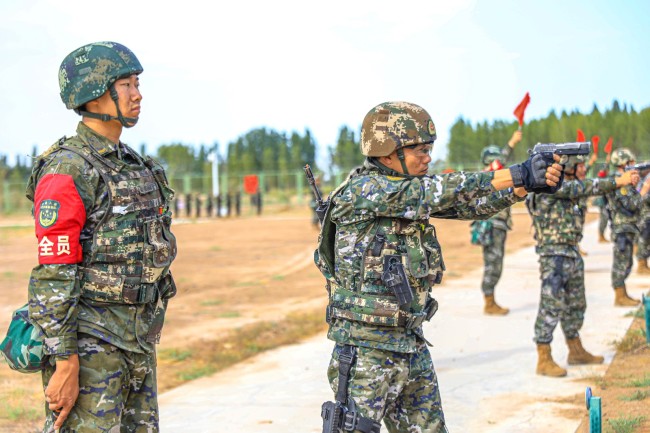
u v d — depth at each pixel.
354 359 3.51
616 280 9.96
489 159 9.23
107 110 3.50
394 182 3.40
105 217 3.42
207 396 6.57
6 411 6.00
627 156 10.66
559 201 6.70
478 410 5.91
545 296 6.79
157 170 3.69
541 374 6.80
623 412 5.48
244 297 12.25
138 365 3.56
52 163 3.40
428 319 3.65
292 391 6.64
